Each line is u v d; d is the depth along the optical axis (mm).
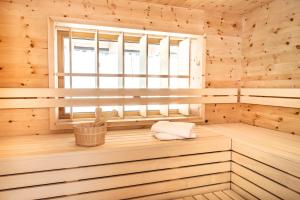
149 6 2379
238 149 1936
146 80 2402
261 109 2551
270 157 1619
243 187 1892
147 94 2369
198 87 2652
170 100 2459
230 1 2375
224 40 2748
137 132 2229
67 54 2324
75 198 1583
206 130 2355
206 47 2650
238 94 2826
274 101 2316
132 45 2781
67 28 2215
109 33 2395
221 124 2738
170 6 2465
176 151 1838
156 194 1812
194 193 1930
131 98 2312
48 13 2051
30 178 1465
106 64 2781
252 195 1798
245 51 2779
